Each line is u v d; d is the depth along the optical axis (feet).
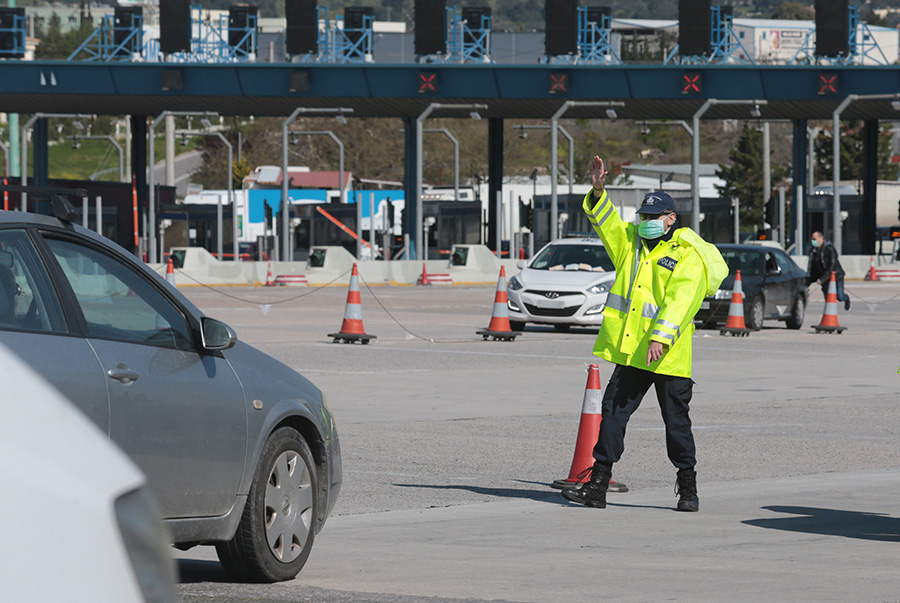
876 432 127.54
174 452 57.00
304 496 65.87
